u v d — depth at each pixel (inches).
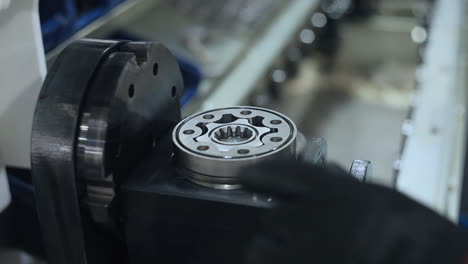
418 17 93.1
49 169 17.8
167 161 19.5
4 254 27.0
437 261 12.7
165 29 67.2
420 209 13.5
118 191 18.3
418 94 46.8
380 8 100.3
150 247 19.0
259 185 14.2
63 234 18.8
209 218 17.5
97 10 56.4
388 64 88.2
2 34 23.3
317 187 13.8
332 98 80.5
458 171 38.9
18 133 25.7
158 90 20.6
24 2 23.2
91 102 17.6
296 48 76.0
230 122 19.8
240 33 69.8
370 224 13.1
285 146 18.0
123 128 18.3
